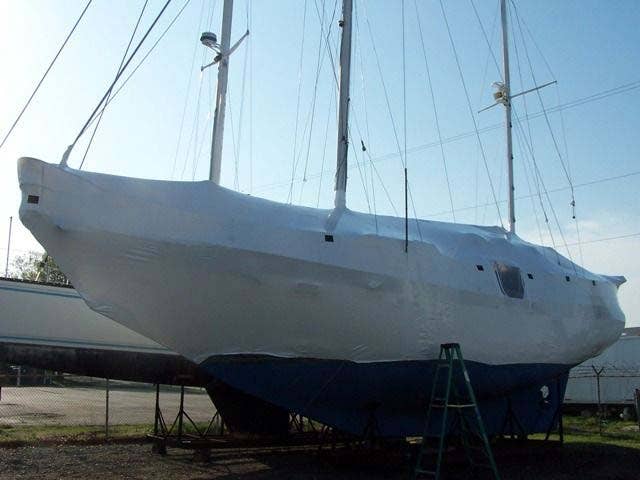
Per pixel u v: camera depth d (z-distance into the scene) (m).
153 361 10.52
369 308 8.00
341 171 9.23
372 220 8.92
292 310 7.64
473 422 10.31
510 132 15.13
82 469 8.55
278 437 9.63
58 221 6.68
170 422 14.93
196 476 8.22
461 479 8.68
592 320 11.50
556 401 12.22
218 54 10.81
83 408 18.81
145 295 7.24
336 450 9.65
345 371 8.28
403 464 9.53
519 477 8.92
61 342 10.06
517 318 9.80
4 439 11.25
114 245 6.95
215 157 10.26
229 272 7.30
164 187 7.40
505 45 15.55
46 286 10.08
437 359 8.60
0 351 9.52
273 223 7.75
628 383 20.06
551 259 11.56
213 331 7.63
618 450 11.88
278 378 8.30
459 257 9.30
